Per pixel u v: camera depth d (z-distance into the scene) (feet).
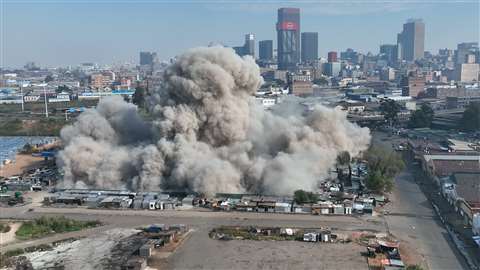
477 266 229.45
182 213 318.24
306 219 302.66
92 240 269.03
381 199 335.67
